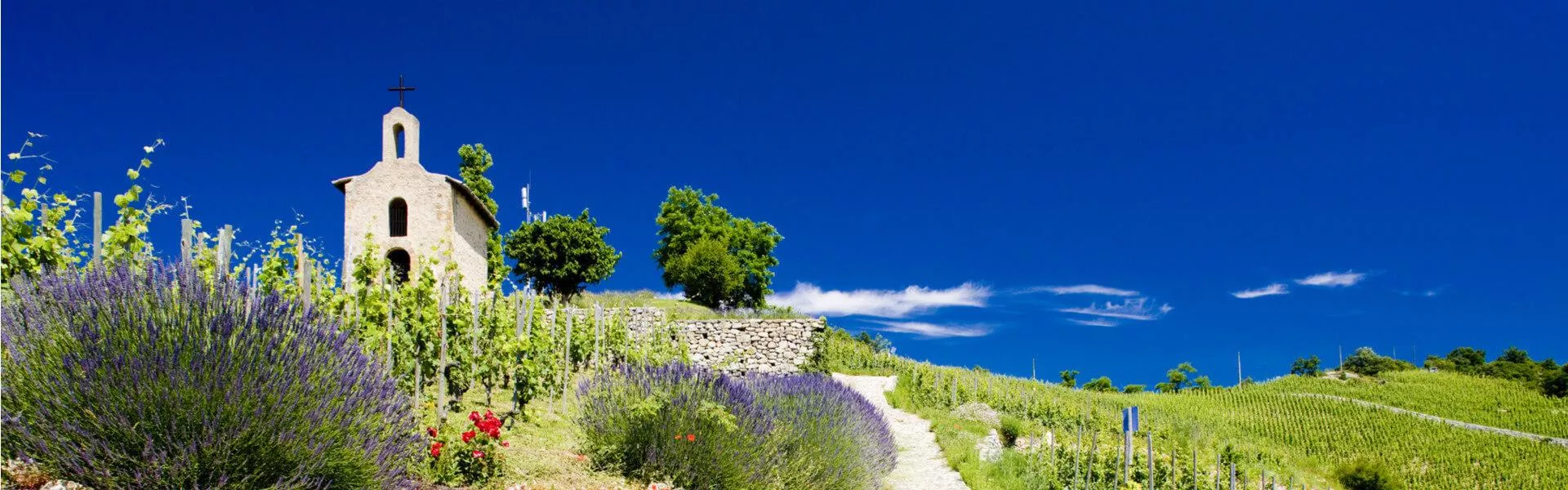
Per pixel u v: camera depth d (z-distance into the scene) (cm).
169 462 392
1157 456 1630
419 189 1828
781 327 2484
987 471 1229
